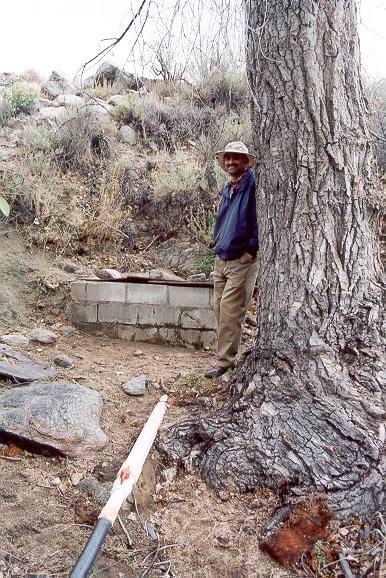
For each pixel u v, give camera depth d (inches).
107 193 270.2
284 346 114.3
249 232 147.0
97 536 67.3
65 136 290.0
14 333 190.1
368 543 84.8
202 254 248.7
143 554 87.3
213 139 295.4
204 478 101.3
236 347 153.6
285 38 121.1
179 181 272.7
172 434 112.2
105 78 402.0
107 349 188.5
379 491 90.0
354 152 121.1
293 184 121.3
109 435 119.2
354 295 117.0
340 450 95.7
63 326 201.3
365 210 122.0
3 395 124.1
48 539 88.6
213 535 89.9
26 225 239.8
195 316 196.5
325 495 90.2
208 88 334.0
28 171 260.7
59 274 220.7
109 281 205.2
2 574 80.8
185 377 156.4
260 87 126.3
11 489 98.7
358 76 125.8
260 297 127.5
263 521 91.1
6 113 321.4
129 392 143.3
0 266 215.8
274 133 123.9
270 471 96.5
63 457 108.0
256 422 104.9
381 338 112.4
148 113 332.8
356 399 103.0
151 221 272.5
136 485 98.3
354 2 124.7
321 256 118.3
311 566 82.9
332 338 113.0
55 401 119.0
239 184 149.5
